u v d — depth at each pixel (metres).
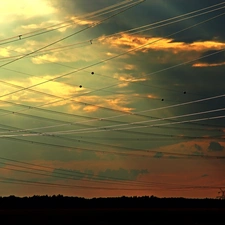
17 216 54.56
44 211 60.53
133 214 58.12
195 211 60.69
